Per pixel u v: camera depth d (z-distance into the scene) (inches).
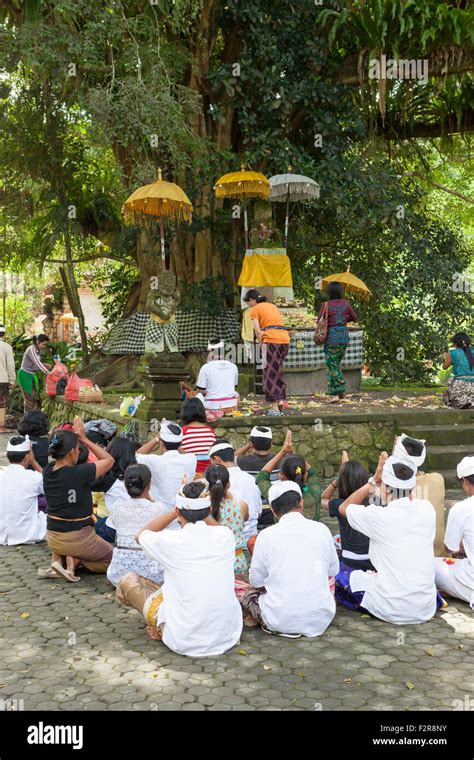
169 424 239.8
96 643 171.2
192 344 518.9
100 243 701.9
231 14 493.4
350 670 155.8
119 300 664.4
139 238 536.1
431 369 611.5
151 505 199.2
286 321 444.8
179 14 418.9
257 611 177.8
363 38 470.3
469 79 529.3
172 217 368.5
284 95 471.5
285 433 331.0
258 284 444.1
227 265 531.2
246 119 476.1
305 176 452.1
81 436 219.1
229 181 431.5
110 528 236.8
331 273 607.8
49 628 180.5
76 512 213.2
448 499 297.4
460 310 583.8
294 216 553.0
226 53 515.2
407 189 584.4
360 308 578.2
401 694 144.6
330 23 484.7
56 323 850.8
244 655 163.9
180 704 140.5
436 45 458.6
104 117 411.2
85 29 411.5
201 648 163.0
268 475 237.6
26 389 515.2
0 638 173.8
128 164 517.3
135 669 156.5
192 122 489.4
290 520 178.2
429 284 561.3
